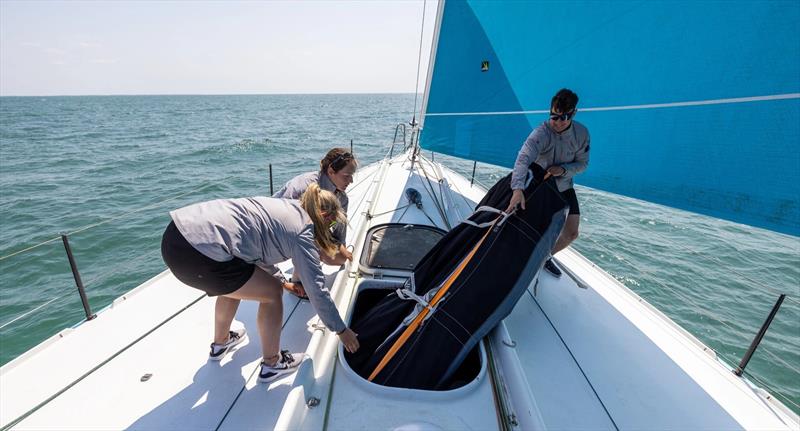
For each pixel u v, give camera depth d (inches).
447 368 64.7
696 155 86.2
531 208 77.8
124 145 796.0
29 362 69.2
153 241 285.4
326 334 72.8
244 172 515.8
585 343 81.9
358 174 214.5
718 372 76.3
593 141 113.3
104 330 78.4
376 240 108.0
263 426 58.8
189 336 77.7
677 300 205.2
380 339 71.1
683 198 90.1
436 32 168.4
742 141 77.2
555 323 88.2
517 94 140.7
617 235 279.4
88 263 255.4
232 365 70.6
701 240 275.7
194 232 54.7
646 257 247.0
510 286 72.2
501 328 74.0
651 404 67.2
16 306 212.1
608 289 104.7
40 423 57.9
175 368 69.4
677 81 87.6
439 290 72.1
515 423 54.9
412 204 152.9
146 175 503.5
